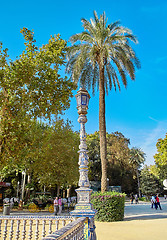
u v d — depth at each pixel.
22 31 12.77
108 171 49.03
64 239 2.61
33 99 12.41
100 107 17.20
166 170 51.97
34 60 12.57
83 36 17.62
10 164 15.75
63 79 13.30
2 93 12.09
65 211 23.03
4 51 12.18
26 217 6.51
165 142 44.41
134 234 8.90
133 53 17.14
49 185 29.08
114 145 50.00
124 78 18.52
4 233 6.51
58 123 27.77
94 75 18.97
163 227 10.69
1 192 27.22
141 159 64.12
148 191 49.19
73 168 26.59
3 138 11.84
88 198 5.07
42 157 25.19
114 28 18.28
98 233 9.18
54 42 13.43
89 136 51.44
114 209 13.58
